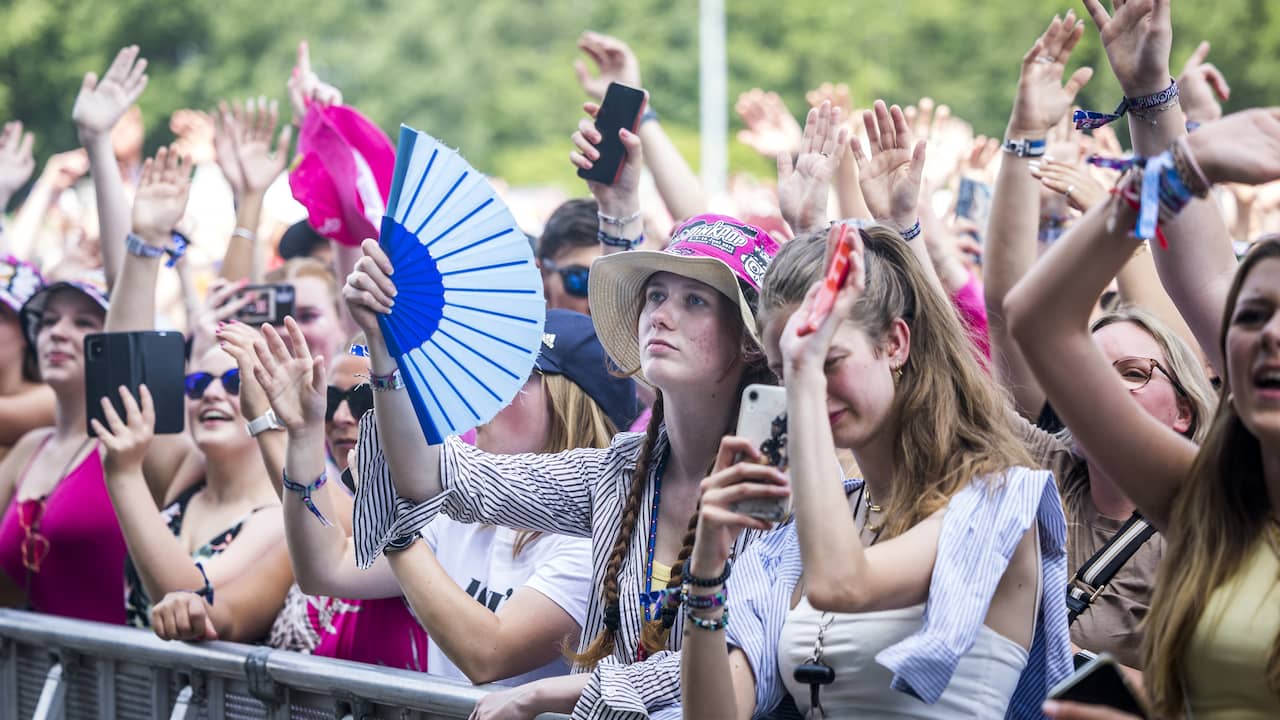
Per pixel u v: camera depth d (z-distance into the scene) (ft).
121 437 22.76
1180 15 140.36
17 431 31.68
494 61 190.60
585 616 18.78
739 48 179.22
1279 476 13.04
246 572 23.11
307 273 29.17
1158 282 22.67
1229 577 13.16
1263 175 11.97
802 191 21.62
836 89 31.12
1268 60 139.03
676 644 16.84
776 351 14.58
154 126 171.01
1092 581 18.31
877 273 14.76
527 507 18.38
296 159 27.30
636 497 17.79
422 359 17.12
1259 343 12.71
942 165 37.86
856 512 15.84
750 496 13.52
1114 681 11.98
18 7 165.27
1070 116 27.04
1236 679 12.81
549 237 29.09
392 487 18.25
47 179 46.32
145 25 170.91
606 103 22.54
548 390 20.79
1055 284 13.25
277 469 21.25
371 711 19.57
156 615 21.65
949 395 14.79
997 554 13.91
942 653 13.44
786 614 15.34
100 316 28.40
